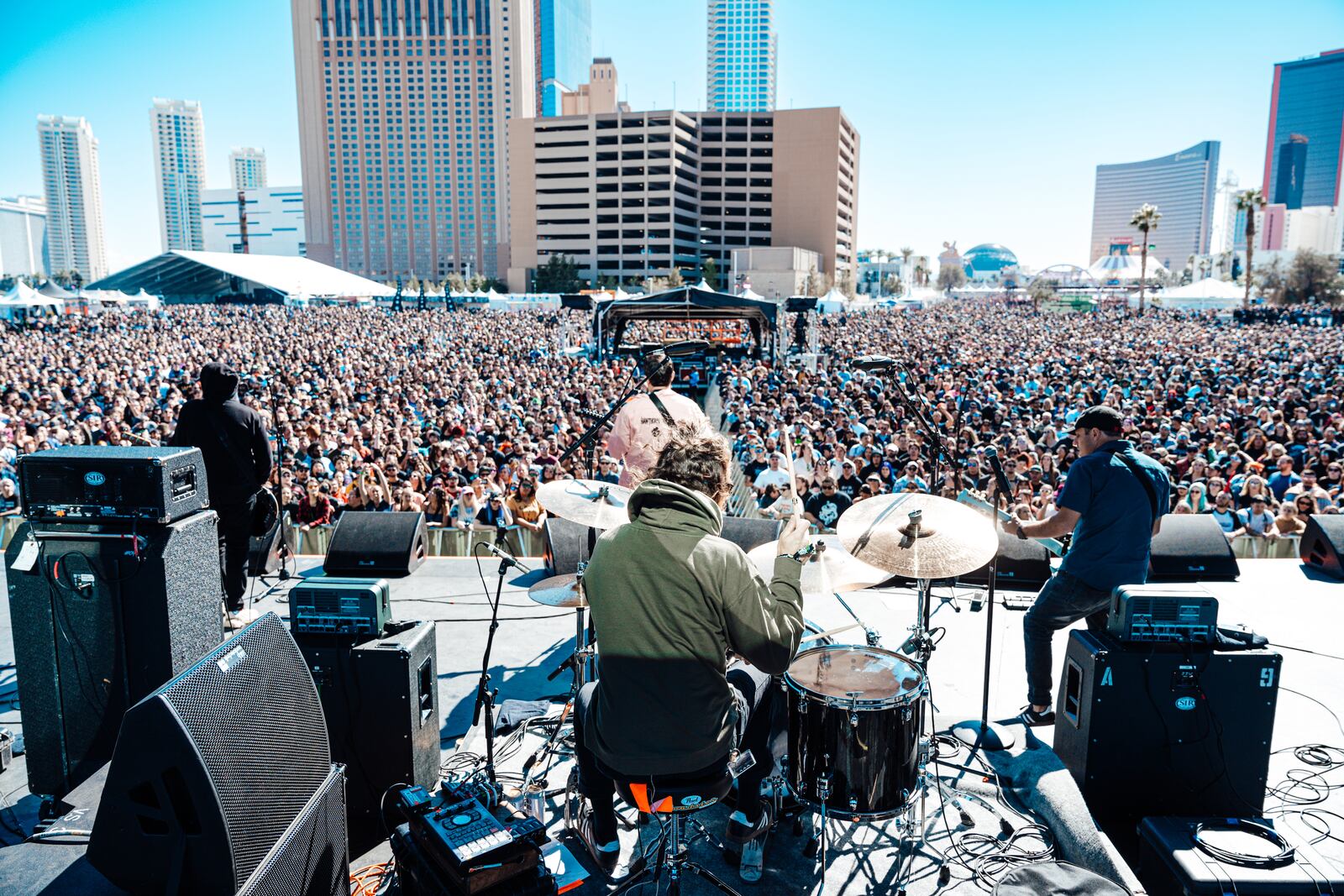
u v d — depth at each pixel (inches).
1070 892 115.2
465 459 499.8
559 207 5339.6
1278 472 480.4
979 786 151.0
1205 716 144.7
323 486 444.5
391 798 139.8
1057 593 165.8
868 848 135.3
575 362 1162.0
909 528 137.6
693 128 5359.3
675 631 100.8
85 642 136.6
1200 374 1044.5
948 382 936.3
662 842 113.6
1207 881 122.6
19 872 122.4
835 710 123.8
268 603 242.4
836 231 5423.2
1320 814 145.6
